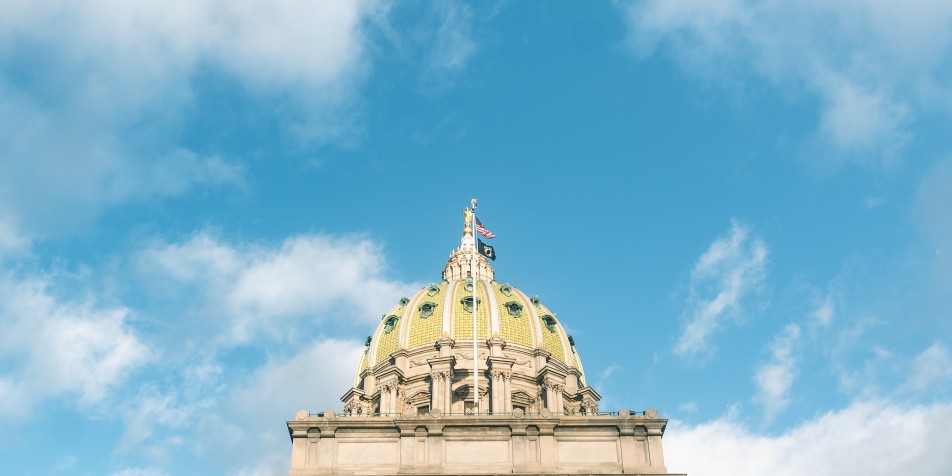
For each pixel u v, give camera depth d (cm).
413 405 12194
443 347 12612
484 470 6394
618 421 6575
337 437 6562
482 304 13275
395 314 13775
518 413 6669
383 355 13188
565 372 12975
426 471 6356
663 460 6438
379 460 6462
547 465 6400
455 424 6562
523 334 13100
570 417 6600
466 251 15412
